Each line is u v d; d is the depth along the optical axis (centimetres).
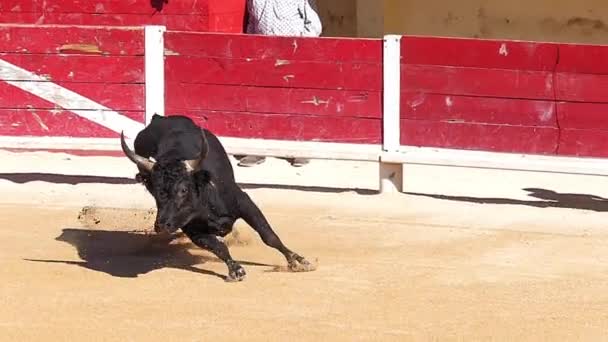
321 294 942
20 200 1301
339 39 1352
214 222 990
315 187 1371
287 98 1377
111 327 852
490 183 1408
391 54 1341
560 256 1072
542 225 1197
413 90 1345
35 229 1175
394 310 899
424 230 1173
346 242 1124
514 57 1315
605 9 1822
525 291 955
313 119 1374
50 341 820
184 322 866
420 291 953
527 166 1304
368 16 1950
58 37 1409
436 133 1345
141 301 922
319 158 1357
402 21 1936
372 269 1023
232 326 855
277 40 1369
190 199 947
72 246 1111
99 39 1404
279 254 1084
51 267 1030
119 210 1257
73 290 955
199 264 1050
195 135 1019
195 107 1399
